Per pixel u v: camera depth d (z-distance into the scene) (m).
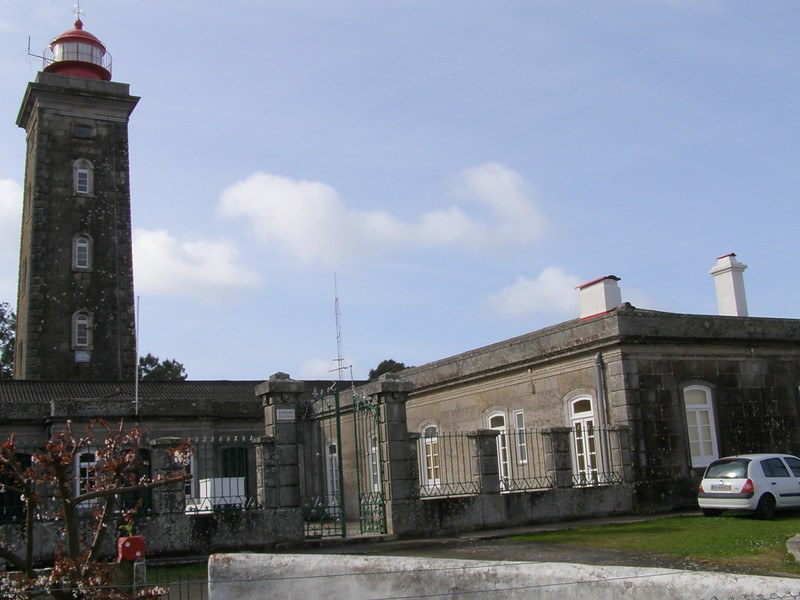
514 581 7.46
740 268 23.55
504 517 17.80
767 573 11.09
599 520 18.27
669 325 20.14
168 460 15.26
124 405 27.17
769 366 21.80
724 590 6.28
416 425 27.78
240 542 15.60
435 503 17.19
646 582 6.70
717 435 20.45
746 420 21.05
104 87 36.84
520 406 22.97
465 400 25.39
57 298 34.59
